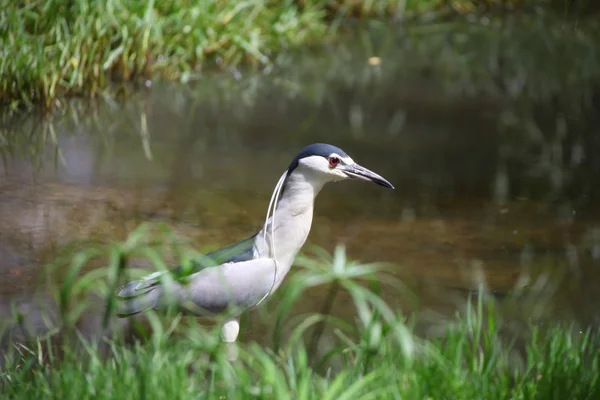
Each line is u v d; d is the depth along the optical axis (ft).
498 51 71.61
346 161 30.42
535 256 36.47
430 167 46.65
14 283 32.50
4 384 25.52
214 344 24.26
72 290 28.53
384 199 42.47
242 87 60.29
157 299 28.63
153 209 40.06
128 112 54.24
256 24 67.67
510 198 42.80
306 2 73.46
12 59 52.95
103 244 35.99
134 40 58.85
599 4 84.69
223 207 40.57
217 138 50.24
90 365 24.63
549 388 23.77
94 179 43.57
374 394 21.99
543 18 81.61
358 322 30.25
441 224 39.55
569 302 32.53
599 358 25.98
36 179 43.29
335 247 36.73
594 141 51.55
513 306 32.09
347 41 72.79
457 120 54.75
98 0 57.11
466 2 82.74
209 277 28.66
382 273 34.40
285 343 29.01
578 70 66.85
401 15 79.00
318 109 56.08
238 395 22.57
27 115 52.37
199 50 61.82
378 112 55.88
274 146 49.14
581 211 41.45
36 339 28.66
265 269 29.22
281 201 30.42
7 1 54.39
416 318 30.86
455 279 34.12
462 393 23.36
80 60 55.62
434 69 66.44
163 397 22.31
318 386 23.98
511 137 51.93
